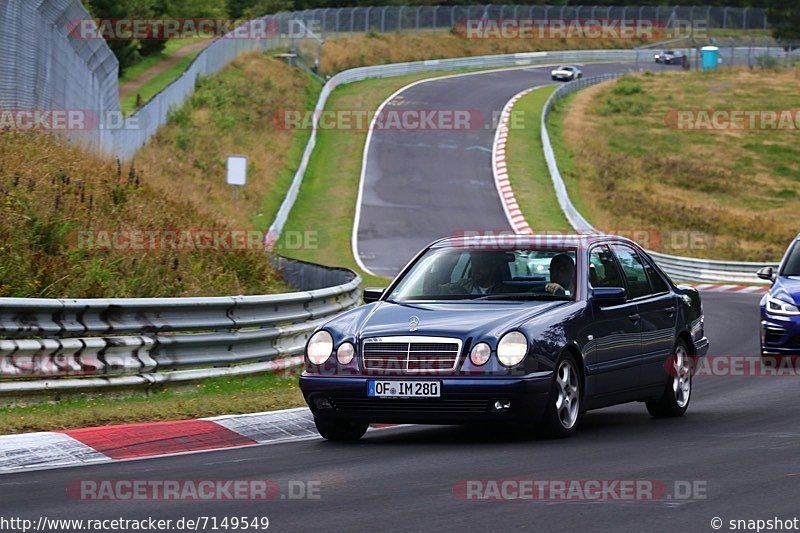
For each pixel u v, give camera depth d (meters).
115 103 68.88
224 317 25.53
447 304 19.22
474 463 16.00
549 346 17.92
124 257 32.84
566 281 19.53
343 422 18.84
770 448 17.22
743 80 172.00
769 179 123.19
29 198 32.56
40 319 21.53
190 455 17.17
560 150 119.31
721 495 13.48
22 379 21.33
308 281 41.22
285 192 88.44
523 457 16.47
